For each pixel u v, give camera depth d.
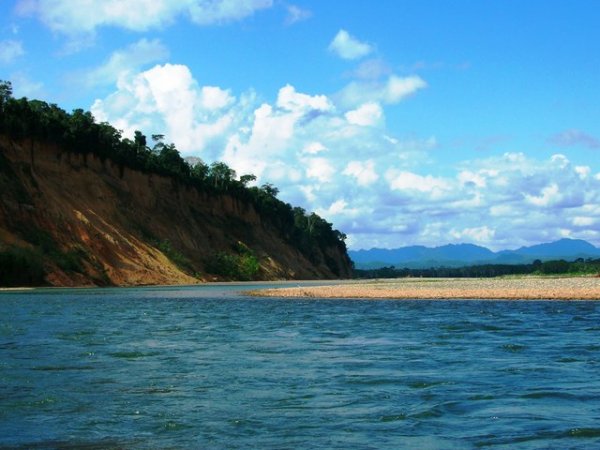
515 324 32.28
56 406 13.93
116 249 94.06
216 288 85.69
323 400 14.46
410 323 33.38
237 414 13.22
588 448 10.75
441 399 14.42
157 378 17.14
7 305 47.28
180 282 101.25
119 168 112.56
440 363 19.61
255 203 164.62
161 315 39.56
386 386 15.96
